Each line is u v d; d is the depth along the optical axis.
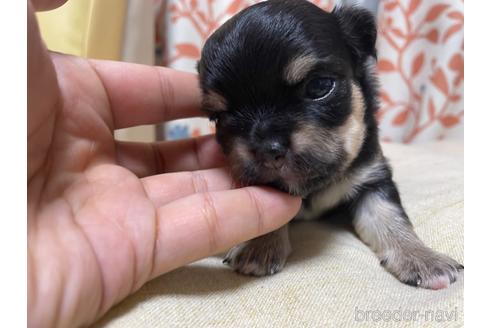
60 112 0.15
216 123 0.17
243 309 0.12
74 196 0.14
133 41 0.27
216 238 0.14
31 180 0.13
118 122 0.19
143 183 0.16
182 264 0.14
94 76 0.17
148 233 0.13
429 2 0.35
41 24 0.24
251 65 0.14
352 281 0.14
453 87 0.36
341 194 0.19
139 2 0.27
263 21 0.15
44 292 0.11
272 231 0.16
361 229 0.18
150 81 0.19
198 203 0.14
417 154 0.29
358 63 0.18
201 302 0.13
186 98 0.20
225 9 0.32
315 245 0.17
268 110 0.15
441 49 0.36
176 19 0.32
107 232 0.13
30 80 0.13
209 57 0.16
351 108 0.16
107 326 0.12
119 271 0.12
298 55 0.14
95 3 0.24
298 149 0.15
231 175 0.17
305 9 0.16
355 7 0.18
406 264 0.15
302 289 0.13
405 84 0.35
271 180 0.15
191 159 0.21
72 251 0.12
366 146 0.18
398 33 0.35
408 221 0.18
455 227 0.18
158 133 0.34
